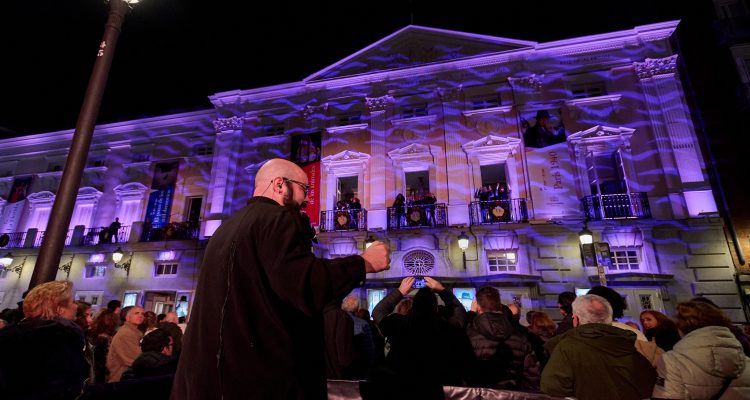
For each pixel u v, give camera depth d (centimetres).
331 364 348
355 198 1540
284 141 1745
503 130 1530
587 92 1529
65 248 1761
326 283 113
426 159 1552
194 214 1795
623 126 1427
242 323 116
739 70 1356
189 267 1636
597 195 1352
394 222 1456
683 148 1345
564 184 1400
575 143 1446
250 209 141
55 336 251
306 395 119
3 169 2089
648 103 1429
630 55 1509
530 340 484
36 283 412
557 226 1345
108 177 1916
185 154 1870
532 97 1538
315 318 134
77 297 1703
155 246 1689
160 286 1638
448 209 1452
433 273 1382
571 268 1308
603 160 1501
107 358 498
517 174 1463
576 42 1545
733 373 268
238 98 1836
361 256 130
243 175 1730
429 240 1421
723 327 289
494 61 1614
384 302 389
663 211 1306
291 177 160
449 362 357
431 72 1666
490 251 1396
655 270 1252
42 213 1934
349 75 1731
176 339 517
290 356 118
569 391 271
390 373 275
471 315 586
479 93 1600
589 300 304
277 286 114
